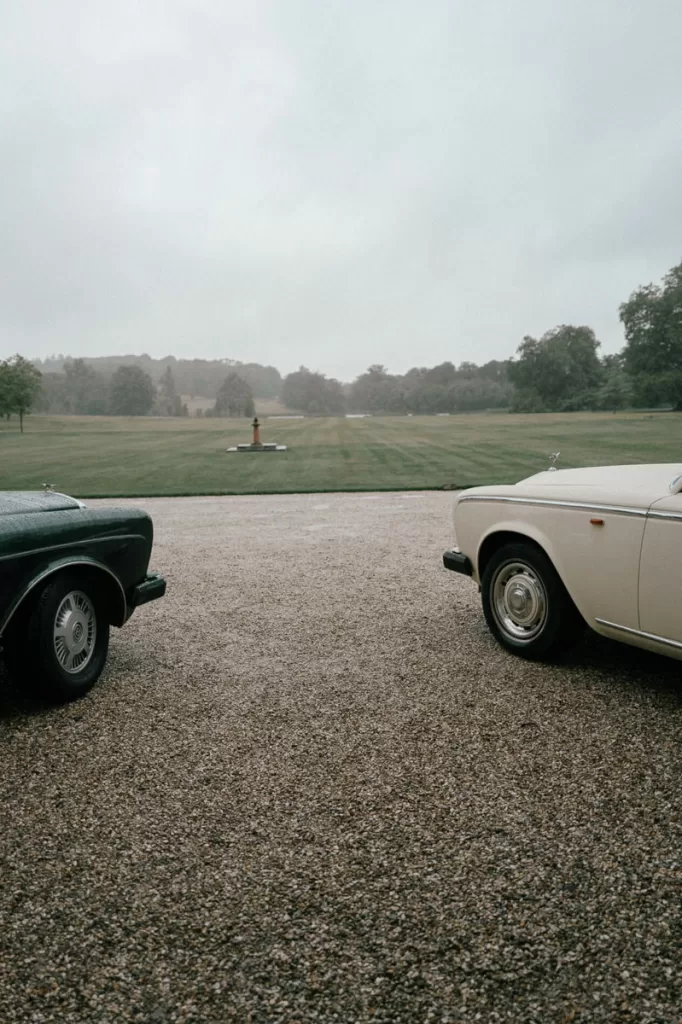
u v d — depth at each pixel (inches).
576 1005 72.1
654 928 82.6
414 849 98.7
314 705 149.4
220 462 858.8
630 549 142.1
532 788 114.3
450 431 1587.1
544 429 1583.4
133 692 158.7
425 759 124.9
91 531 157.2
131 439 1509.6
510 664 171.3
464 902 87.7
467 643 187.6
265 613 220.7
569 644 169.8
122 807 111.2
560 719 139.7
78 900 89.7
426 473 680.4
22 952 80.9
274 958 79.3
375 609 222.4
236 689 159.3
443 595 237.6
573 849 98.0
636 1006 71.8
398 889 90.5
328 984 75.5
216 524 401.4
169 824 106.2
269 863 96.4
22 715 147.2
